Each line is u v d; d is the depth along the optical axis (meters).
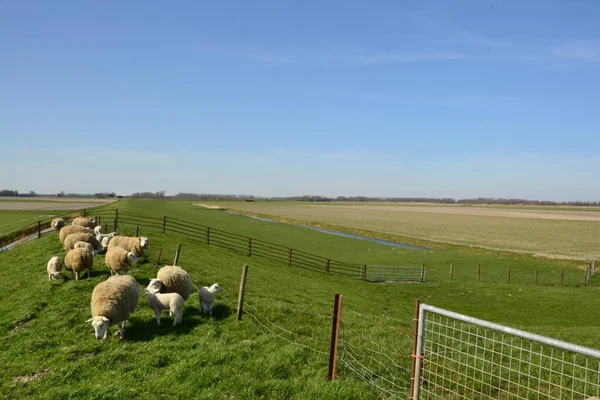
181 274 13.72
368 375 8.95
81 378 8.63
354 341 11.35
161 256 22.55
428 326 15.55
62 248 22.89
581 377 9.95
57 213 66.12
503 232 78.06
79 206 110.75
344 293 25.38
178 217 71.50
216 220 79.00
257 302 14.59
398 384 8.59
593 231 82.06
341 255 46.75
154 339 10.54
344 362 9.30
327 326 12.66
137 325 11.59
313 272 33.03
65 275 16.95
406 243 62.44
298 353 9.42
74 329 11.27
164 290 13.46
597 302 28.27
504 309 26.09
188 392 7.65
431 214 142.75
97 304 10.69
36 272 18.06
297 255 41.53
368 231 74.19
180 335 10.81
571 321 23.72
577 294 30.50
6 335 11.20
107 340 10.49
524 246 57.44
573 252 51.94
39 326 11.55
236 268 25.39
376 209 178.75
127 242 20.50
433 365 9.91
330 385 7.79
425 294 29.50
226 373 8.31
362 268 37.34
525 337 5.40
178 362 9.02
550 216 141.75
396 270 38.59
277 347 9.84
